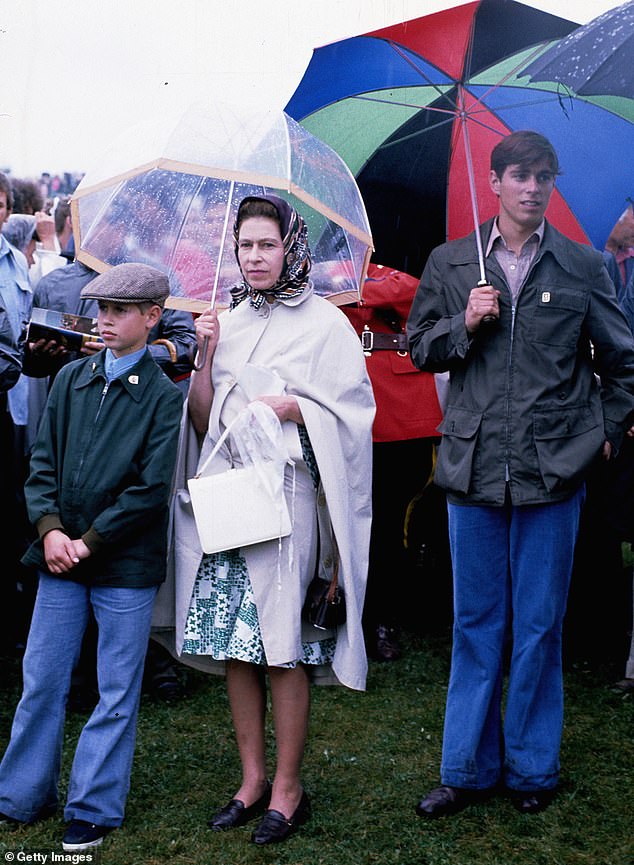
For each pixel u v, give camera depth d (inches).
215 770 140.6
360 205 140.3
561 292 125.3
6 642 187.6
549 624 127.5
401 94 157.2
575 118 139.1
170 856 117.9
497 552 129.0
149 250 145.8
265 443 119.6
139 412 121.3
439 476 130.1
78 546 117.3
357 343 128.4
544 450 124.7
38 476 122.7
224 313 131.1
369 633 187.5
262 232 122.8
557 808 129.8
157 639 131.5
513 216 125.0
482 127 149.8
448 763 130.3
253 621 120.6
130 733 122.1
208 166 127.1
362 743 149.9
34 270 217.2
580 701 165.9
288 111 173.6
